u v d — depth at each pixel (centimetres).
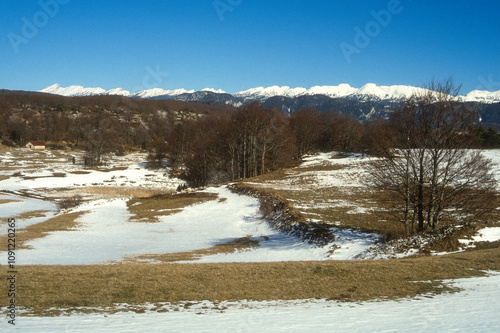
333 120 12362
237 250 2825
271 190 5428
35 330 863
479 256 1905
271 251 2780
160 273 1602
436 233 2489
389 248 2411
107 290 1327
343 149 11500
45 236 3262
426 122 2639
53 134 16938
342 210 3950
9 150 14138
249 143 8212
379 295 1324
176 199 5525
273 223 3697
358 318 998
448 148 2647
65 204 5453
